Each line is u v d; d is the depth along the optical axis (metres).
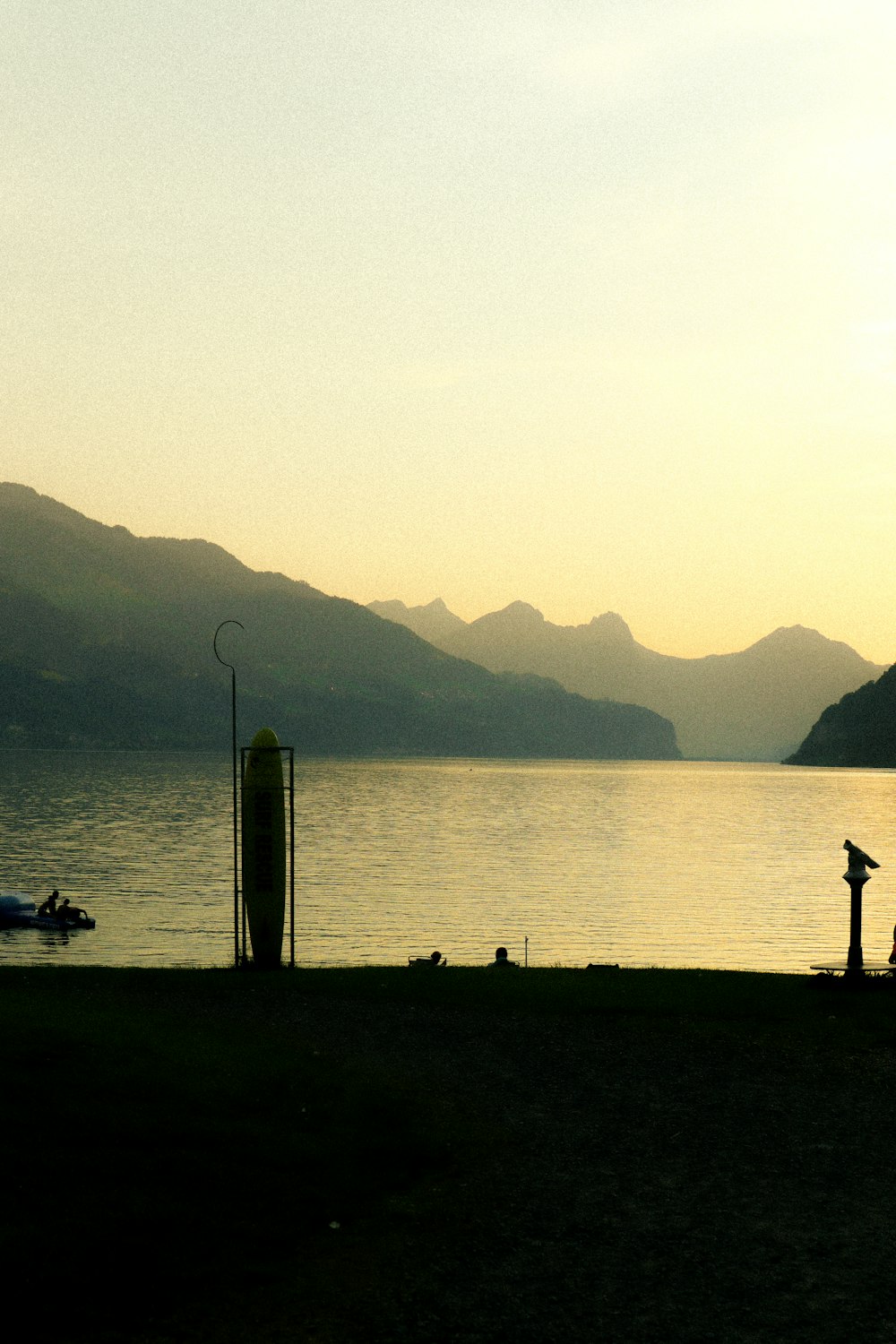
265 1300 9.23
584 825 163.38
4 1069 14.41
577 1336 8.56
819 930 67.38
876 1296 9.16
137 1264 9.76
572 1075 16.14
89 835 125.44
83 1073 14.69
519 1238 10.41
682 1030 18.89
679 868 104.50
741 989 22.64
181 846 113.88
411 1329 8.70
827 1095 15.09
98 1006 20.14
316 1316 8.95
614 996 21.81
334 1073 15.95
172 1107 13.82
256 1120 13.64
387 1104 14.55
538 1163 12.46
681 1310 8.95
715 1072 16.33
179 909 70.69
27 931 61.75
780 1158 12.58
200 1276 9.61
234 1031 18.48
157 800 190.50
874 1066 16.55
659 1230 10.55
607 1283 9.45
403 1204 11.27
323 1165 12.31
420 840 130.75
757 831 155.12
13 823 141.25
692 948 60.50
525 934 64.19
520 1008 20.78
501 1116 14.16
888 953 58.41
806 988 22.77
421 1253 10.12
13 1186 11.08
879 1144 13.05
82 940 59.00
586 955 57.53
